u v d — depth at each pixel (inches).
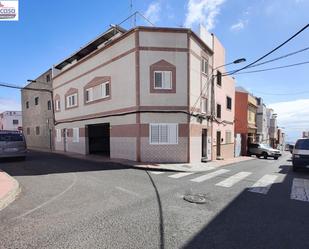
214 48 828.0
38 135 1294.3
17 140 649.6
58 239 178.2
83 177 424.2
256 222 217.5
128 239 179.3
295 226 209.5
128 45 654.5
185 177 439.5
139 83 625.0
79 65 888.9
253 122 1444.4
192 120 658.2
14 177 422.0
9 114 2356.1
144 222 212.7
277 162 851.4
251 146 1214.3
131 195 302.5
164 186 356.5
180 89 636.7
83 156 784.9
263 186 368.5
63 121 1016.2
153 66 627.8
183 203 270.8
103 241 175.6
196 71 688.4
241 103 1213.7
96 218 221.3
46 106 1185.4
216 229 200.5
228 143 1018.7
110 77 724.0
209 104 788.6
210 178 431.8
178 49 636.7
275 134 2428.6
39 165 576.1
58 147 1070.4
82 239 178.5
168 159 629.9
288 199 295.1
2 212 239.0
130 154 649.6
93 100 806.5
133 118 639.1
